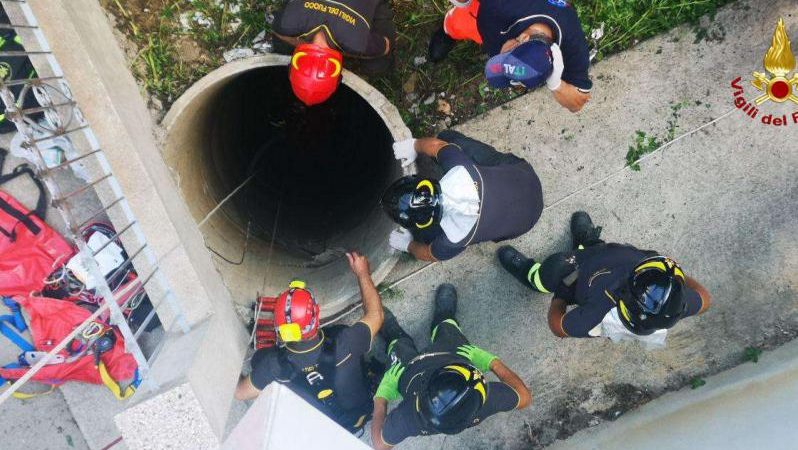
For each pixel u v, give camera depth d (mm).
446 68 3971
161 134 3330
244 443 2248
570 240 4078
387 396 3516
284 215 4848
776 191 4027
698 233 4062
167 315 3021
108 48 3297
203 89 3385
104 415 4047
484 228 3152
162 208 2975
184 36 3850
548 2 2875
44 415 4004
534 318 4113
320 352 3289
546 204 4039
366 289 3605
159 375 2615
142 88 3818
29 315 3873
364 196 4738
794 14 3840
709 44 3910
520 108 3996
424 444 4082
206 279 3191
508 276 4098
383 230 3896
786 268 4051
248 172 4754
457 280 4086
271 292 3826
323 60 3127
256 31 3902
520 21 2885
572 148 4008
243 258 3883
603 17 3873
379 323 3525
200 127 3838
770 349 4004
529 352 4113
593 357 4102
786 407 3559
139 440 2477
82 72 2822
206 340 2814
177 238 3000
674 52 3930
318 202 5195
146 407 2473
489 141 4012
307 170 5332
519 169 3393
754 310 4055
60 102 2844
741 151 3996
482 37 3158
